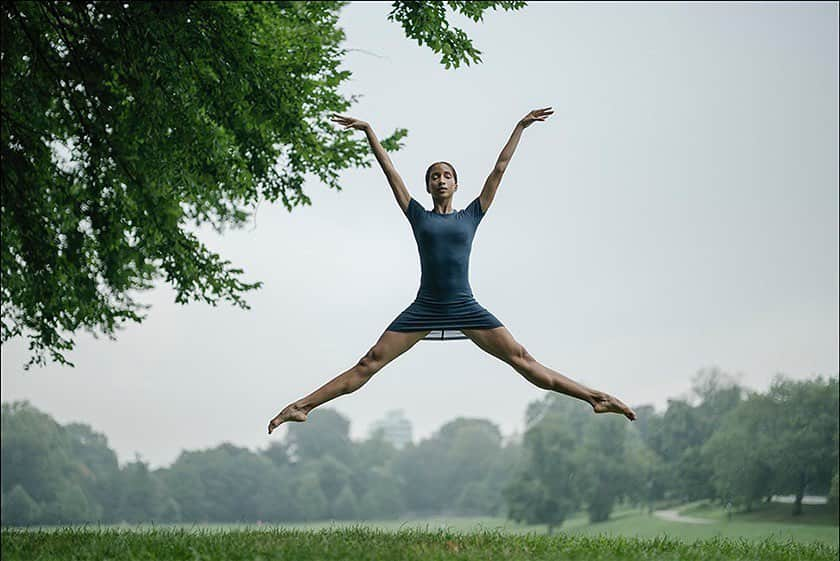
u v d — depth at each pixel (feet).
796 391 272.72
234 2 48.52
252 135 49.96
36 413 347.15
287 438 559.38
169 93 43.52
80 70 43.11
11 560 29.12
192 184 46.70
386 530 36.91
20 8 43.68
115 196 47.39
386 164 28.32
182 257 50.31
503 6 45.24
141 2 40.78
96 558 28.66
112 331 55.16
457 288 27.07
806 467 264.31
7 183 45.11
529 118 28.50
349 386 26.91
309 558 26.96
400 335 27.02
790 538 37.91
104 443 466.70
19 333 51.67
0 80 43.42
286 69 48.57
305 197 53.62
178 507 423.23
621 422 343.26
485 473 534.37
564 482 325.42
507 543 31.04
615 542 32.83
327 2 58.95
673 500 395.96
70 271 47.06
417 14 43.50
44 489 335.47
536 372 26.89
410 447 568.41
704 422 369.50
